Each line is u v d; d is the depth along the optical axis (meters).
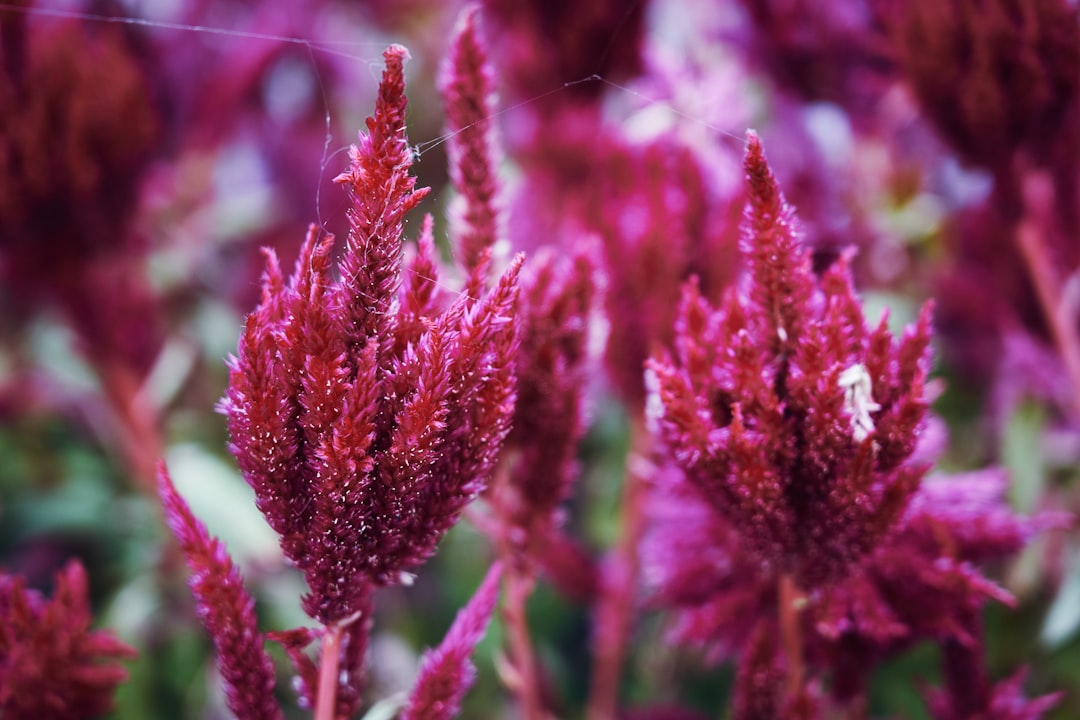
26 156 0.61
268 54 0.87
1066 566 0.73
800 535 0.46
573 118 0.69
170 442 0.92
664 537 0.53
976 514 0.51
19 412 0.94
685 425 0.45
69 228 0.65
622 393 0.57
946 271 0.74
